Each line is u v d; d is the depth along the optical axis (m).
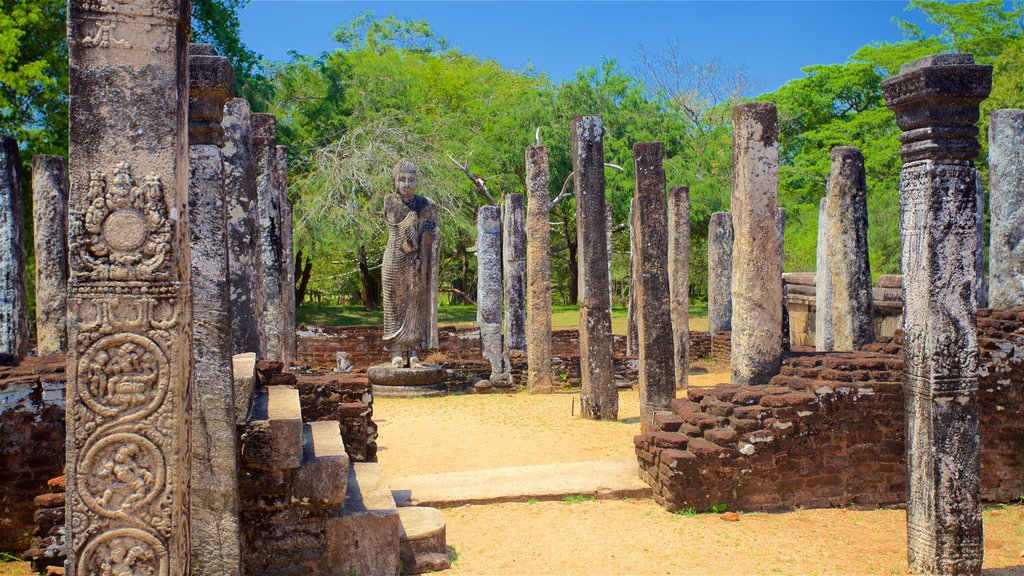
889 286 15.93
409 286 14.47
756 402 7.95
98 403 3.92
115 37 3.94
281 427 5.54
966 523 5.77
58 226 10.40
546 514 7.61
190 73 5.14
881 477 7.89
